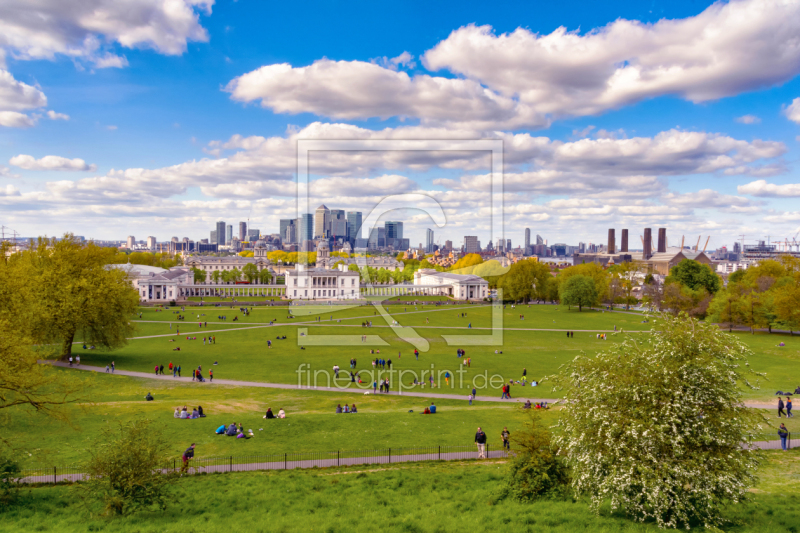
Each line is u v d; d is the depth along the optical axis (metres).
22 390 32.84
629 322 140.38
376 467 35.31
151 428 40.41
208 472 34.09
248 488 30.48
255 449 39.12
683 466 22.25
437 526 23.91
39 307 60.91
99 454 27.22
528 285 195.25
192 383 67.62
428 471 34.12
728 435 22.92
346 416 49.16
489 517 24.80
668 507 22.25
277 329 122.94
